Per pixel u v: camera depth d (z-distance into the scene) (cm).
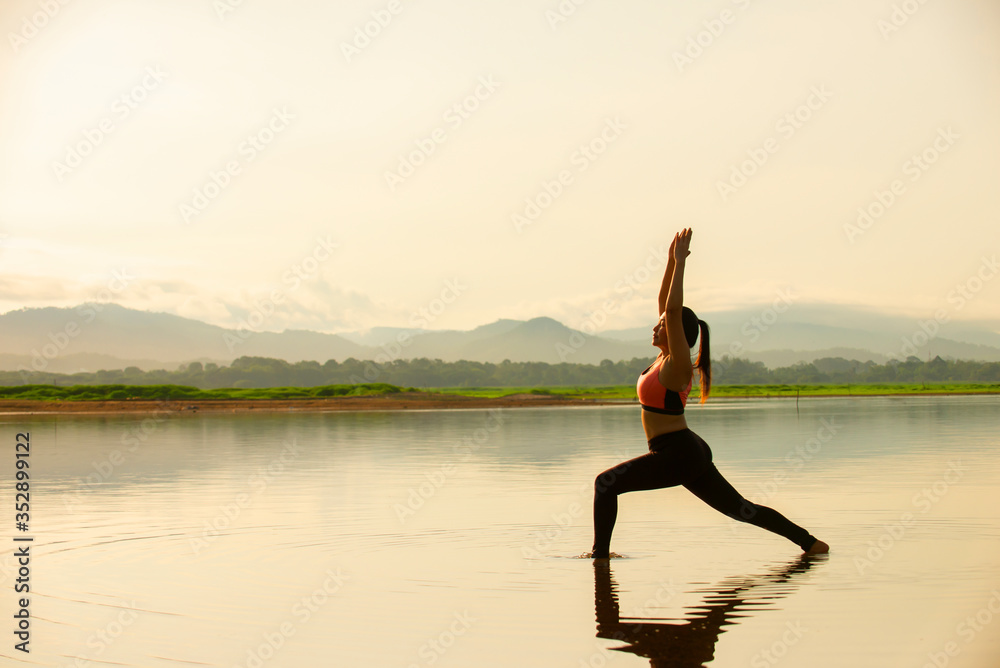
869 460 1288
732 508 652
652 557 629
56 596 521
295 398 5516
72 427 2531
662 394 638
